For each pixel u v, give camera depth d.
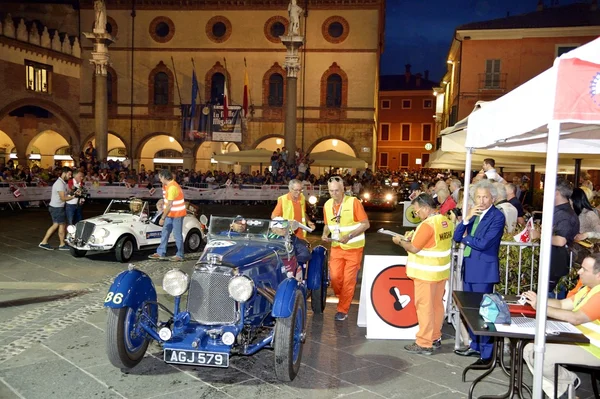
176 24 35.69
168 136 36.81
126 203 12.17
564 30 31.97
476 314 4.64
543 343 3.99
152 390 5.03
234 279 5.02
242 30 35.44
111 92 36.31
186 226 12.62
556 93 3.69
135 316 5.33
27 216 19.39
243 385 5.20
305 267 7.37
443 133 10.80
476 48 33.62
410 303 6.83
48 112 35.41
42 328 6.75
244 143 36.12
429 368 5.74
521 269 6.91
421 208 6.08
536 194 18.52
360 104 35.12
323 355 6.09
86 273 10.05
